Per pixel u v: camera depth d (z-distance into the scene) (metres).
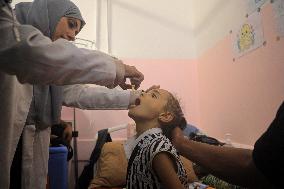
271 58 1.51
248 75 1.75
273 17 1.49
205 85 2.46
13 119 0.77
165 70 2.61
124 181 1.83
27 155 1.01
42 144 1.12
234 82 1.94
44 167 1.12
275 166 0.49
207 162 0.70
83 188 1.96
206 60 2.44
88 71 0.66
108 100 1.15
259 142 0.54
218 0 2.20
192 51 2.69
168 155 0.84
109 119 2.44
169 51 2.64
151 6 2.69
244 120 1.81
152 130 1.00
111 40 2.55
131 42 2.59
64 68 0.62
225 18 2.08
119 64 0.76
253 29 1.69
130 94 1.15
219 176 0.69
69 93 1.19
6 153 0.73
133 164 0.95
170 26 2.69
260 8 1.61
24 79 0.62
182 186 0.82
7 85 0.71
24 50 0.57
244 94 1.80
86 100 1.18
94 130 2.40
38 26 1.10
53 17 1.13
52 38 1.14
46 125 1.09
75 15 1.19
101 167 1.89
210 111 2.36
